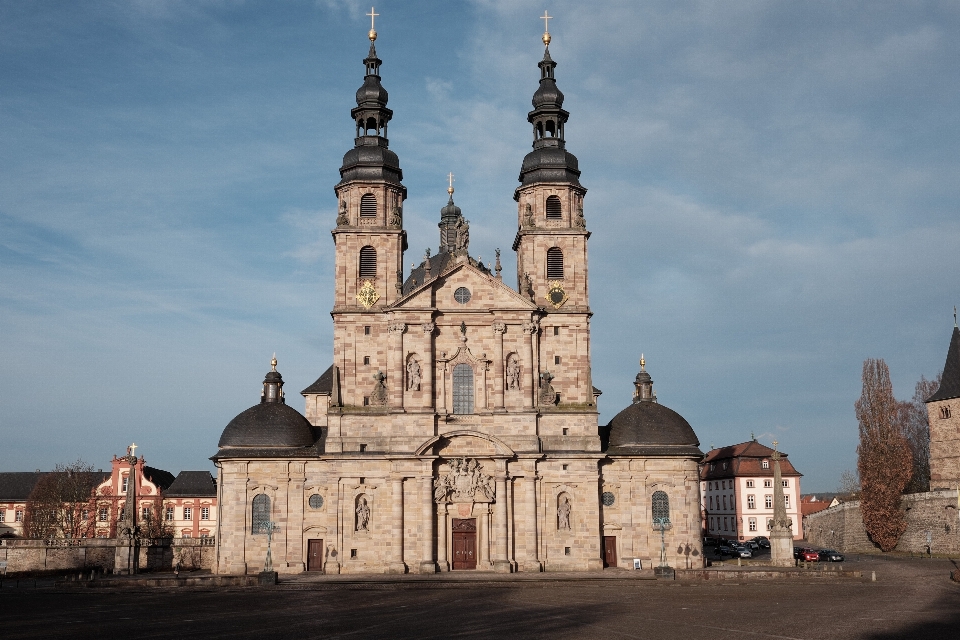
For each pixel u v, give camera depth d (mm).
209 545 109312
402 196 106625
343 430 98812
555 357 102312
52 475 160125
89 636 51250
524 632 50844
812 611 60156
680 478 99750
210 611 63656
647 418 101812
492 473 97750
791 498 174625
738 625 53188
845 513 143125
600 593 74688
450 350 100625
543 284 103812
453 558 97312
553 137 108312
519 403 99688
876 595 71438
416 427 98688
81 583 85250
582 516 98188
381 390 99812
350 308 102188
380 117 107500
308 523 97750
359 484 97938
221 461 98188
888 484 130250
